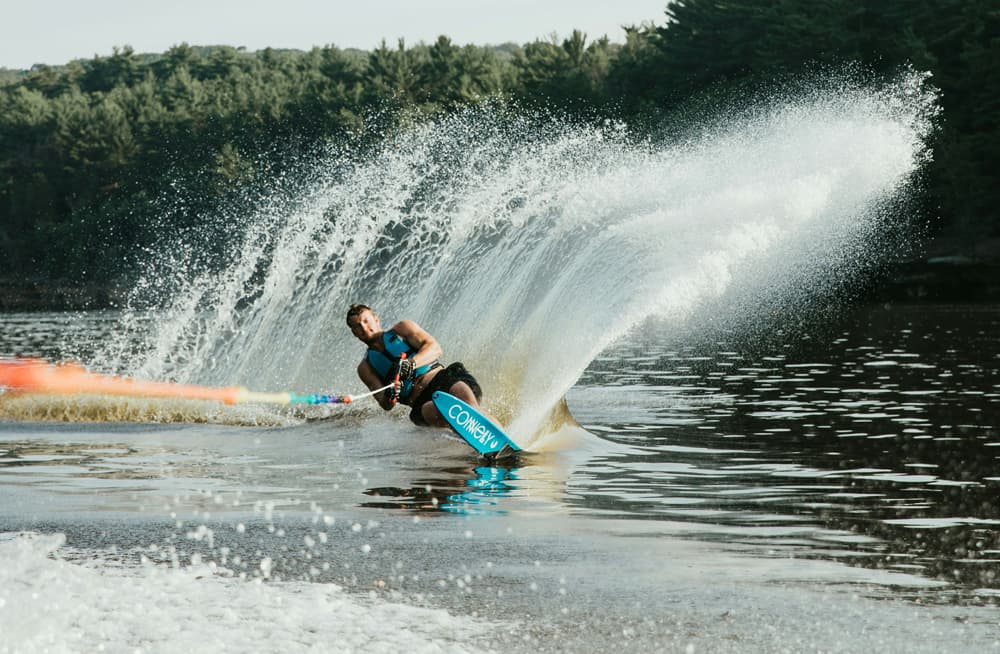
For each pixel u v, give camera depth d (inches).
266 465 1259.8
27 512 989.8
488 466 1242.0
